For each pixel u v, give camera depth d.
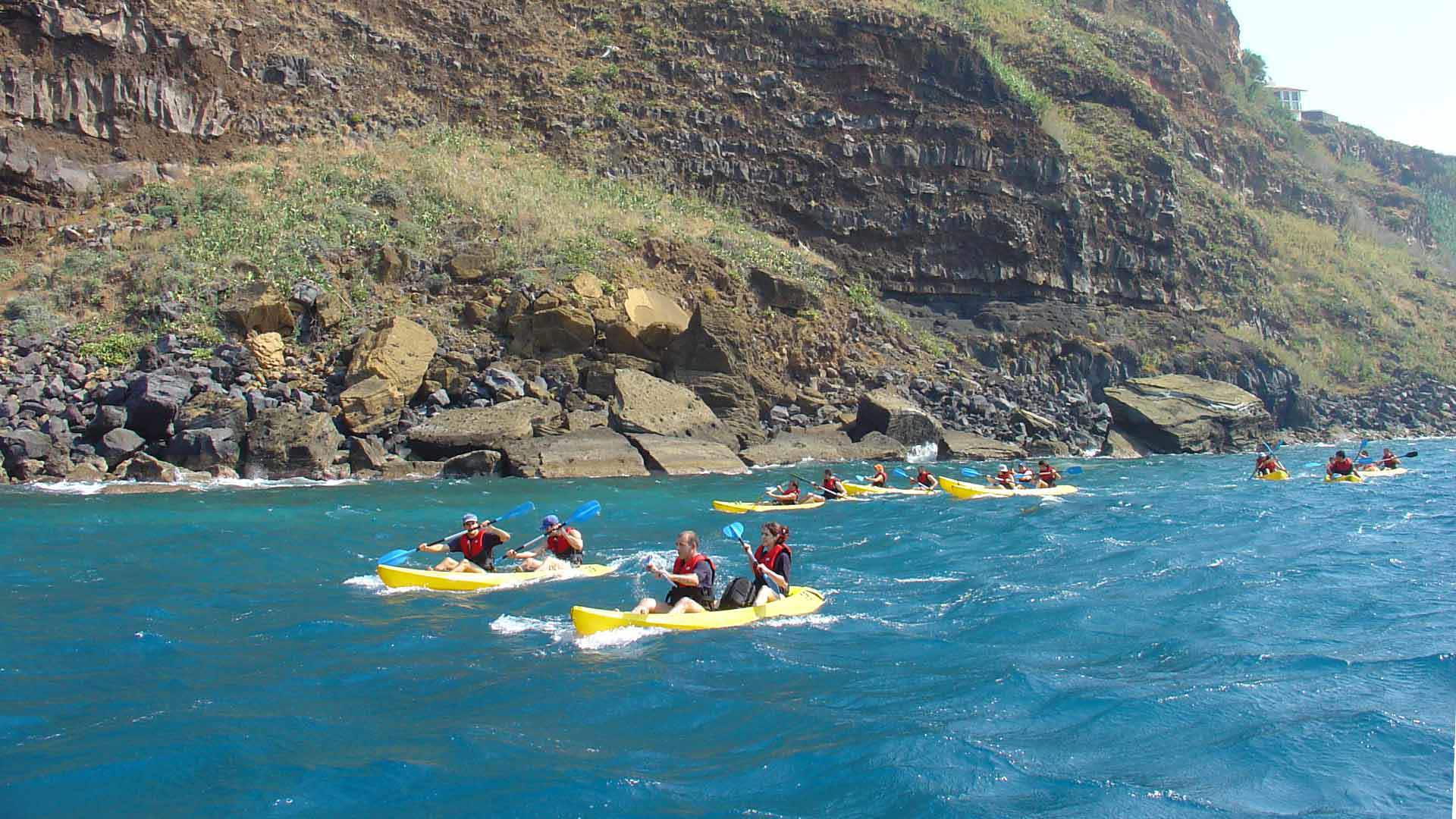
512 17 48.00
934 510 20.64
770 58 48.75
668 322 32.53
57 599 12.05
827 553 15.73
